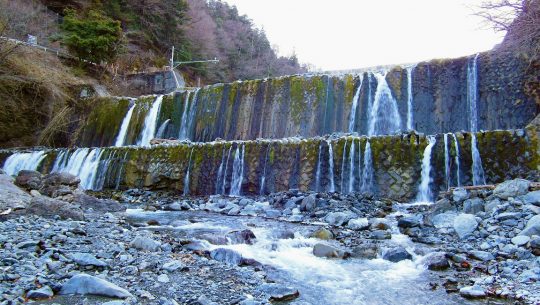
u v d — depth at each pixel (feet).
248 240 22.88
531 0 40.75
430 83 52.95
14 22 79.82
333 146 41.68
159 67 132.16
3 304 11.02
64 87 83.66
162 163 50.62
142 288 13.84
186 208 38.22
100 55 97.76
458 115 50.29
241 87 66.39
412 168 37.83
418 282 16.72
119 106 78.64
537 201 23.98
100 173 54.70
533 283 15.62
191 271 16.40
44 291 12.28
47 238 19.11
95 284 12.85
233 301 13.19
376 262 19.74
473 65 50.49
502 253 19.56
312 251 21.49
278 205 37.35
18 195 29.91
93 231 22.45
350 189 39.86
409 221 27.02
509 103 46.75
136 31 124.47
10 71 73.67
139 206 39.78
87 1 118.73
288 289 14.98
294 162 43.27
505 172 34.06
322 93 58.75
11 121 76.23
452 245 22.21
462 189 28.86
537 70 44.80
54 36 96.63
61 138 81.15
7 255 15.20
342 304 14.23
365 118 55.57
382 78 56.13
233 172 46.32
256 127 62.80
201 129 68.39
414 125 52.47
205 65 170.50
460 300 14.53
